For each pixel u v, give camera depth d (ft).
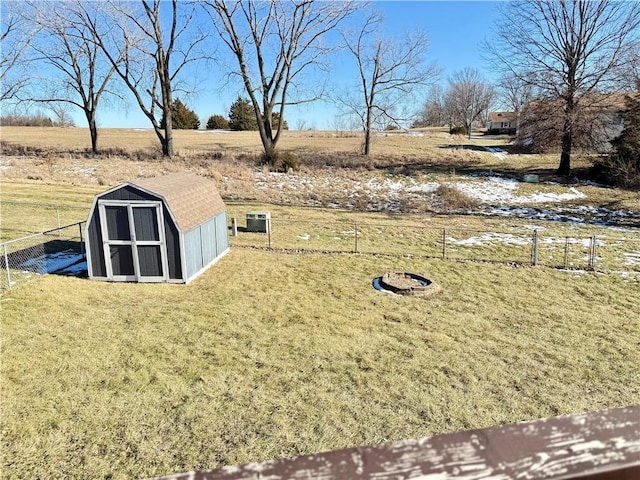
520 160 109.19
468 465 3.11
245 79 97.96
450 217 67.05
